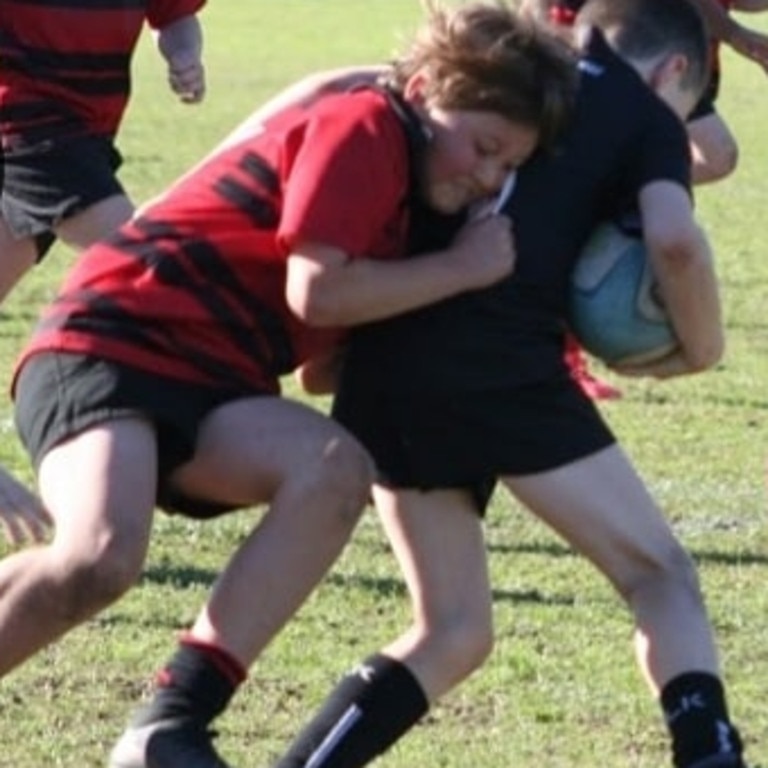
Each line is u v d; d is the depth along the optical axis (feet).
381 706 53.47
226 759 59.67
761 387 114.42
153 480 51.31
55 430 52.01
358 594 74.79
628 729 63.00
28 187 86.63
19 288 137.28
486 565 55.16
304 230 50.93
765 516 87.92
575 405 53.52
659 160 52.80
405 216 52.65
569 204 53.06
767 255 160.04
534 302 53.01
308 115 53.06
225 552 80.07
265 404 52.54
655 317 53.36
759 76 317.63
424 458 53.26
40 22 85.56
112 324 52.26
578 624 72.38
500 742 61.57
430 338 52.75
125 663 67.51
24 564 51.47
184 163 202.69
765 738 62.80
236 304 52.70
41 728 61.98
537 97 51.26
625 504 53.31
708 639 53.01
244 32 363.56
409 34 55.31
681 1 56.29
